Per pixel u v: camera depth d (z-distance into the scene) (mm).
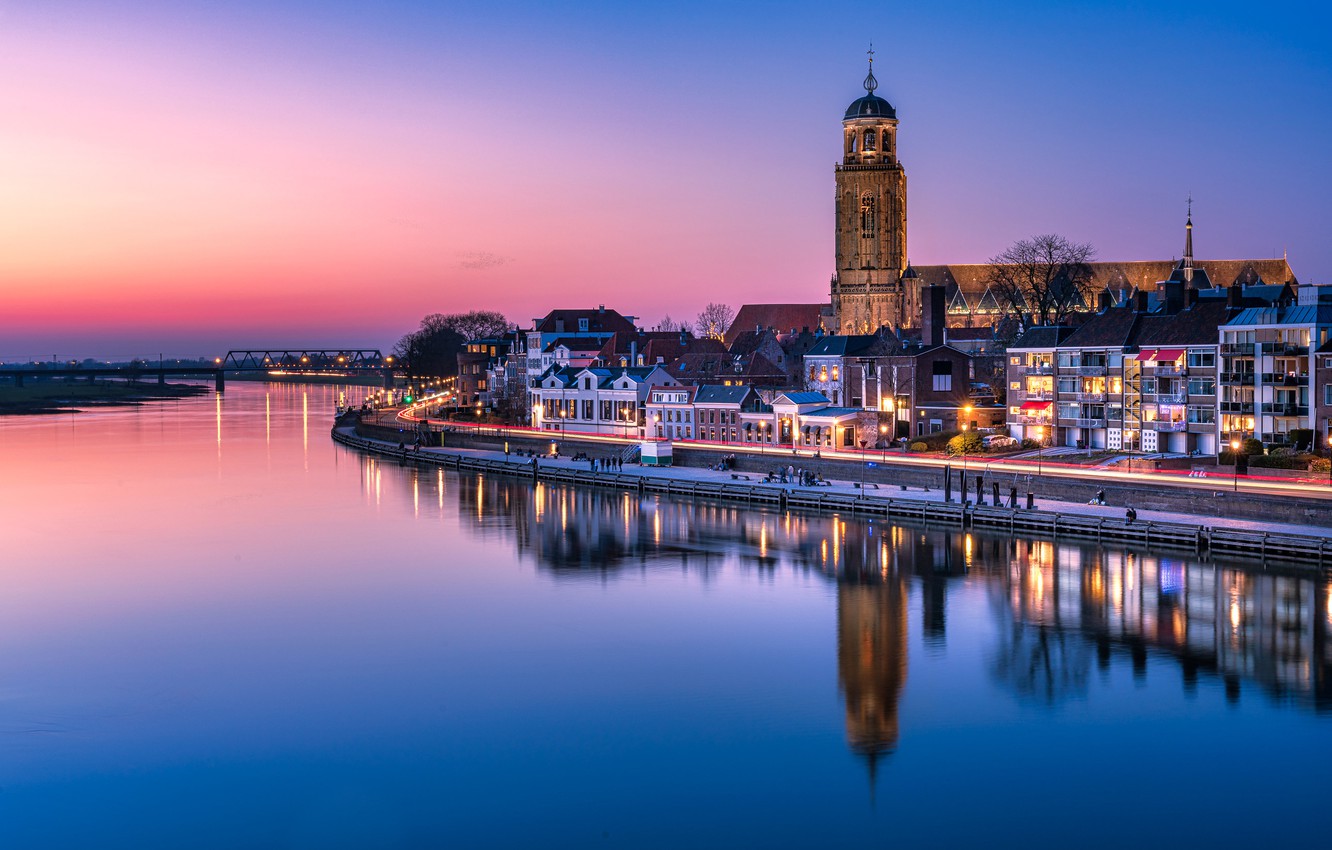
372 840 62188
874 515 143125
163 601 107000
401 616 101562
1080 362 168625
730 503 159000
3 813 65375
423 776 69562
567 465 198125
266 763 71375
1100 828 62500
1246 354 146125
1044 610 98750
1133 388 161375
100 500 169125
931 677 84000
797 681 83812
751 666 87125
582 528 142000
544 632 96438
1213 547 114000
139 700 81312
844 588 108188
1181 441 156875
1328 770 68438
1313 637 89875
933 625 95938
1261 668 83938
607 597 107188
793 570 115812
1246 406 146500
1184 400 155000
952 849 60969
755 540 131375
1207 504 122562
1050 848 60812
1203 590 102750
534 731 75625
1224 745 71812
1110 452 160375
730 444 197375
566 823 63938
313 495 174500
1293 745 71688
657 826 63531
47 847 61938
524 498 169500
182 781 69188
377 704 80375
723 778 68875
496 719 77625
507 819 64438
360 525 146375
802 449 186125
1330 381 137250
